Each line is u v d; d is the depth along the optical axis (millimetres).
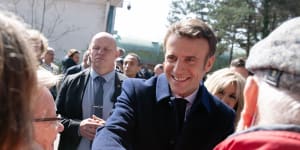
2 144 868
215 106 2467
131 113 2377
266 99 1263
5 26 885
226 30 32844
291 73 1201
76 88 4031
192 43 2326
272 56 1238
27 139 903
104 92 4051
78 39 22641
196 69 2357
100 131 2377
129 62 8820
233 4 33594
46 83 1717
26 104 896
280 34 1255
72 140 3752
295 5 32312
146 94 2424
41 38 2240
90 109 3967
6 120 858
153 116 2387
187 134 2383
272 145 1184
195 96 2430
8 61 858
